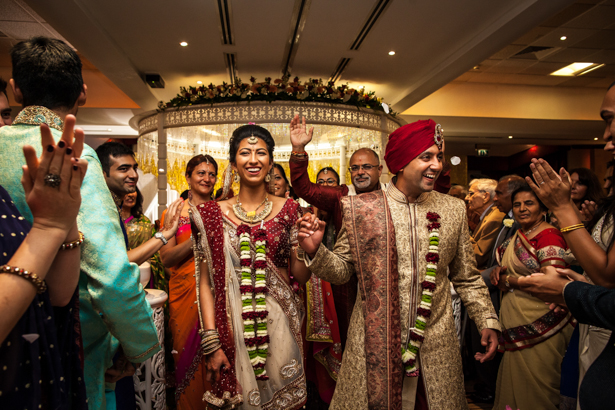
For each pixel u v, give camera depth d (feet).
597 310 3.33
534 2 13.11
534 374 7.06
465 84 28.22
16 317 2.14
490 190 13.33
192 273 7.79
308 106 19.06
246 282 5.04
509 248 7.73
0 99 4.48
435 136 4.71
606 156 36.52
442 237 4.88
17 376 2.32
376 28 15.93
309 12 14.71
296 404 5.20
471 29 15.94
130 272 3.28
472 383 10.65
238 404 4.75
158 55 18.62
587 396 3.66
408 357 4.52
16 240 2.39
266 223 5.42
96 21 15.02
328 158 23.70
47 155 2.19
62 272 2.62
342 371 4.91
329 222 8.54
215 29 16.08
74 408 2.94
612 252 3.62
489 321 4.78
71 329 2.87
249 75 21.53
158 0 13.80
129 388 4.92
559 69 25.30
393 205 4.97
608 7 17.49
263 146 5.56
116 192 7.23
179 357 7.43
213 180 9.13
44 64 3.12
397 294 4.61
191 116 19.52
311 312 7.64
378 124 20.77
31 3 13.12
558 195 3.86
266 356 5.01
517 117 28.40
